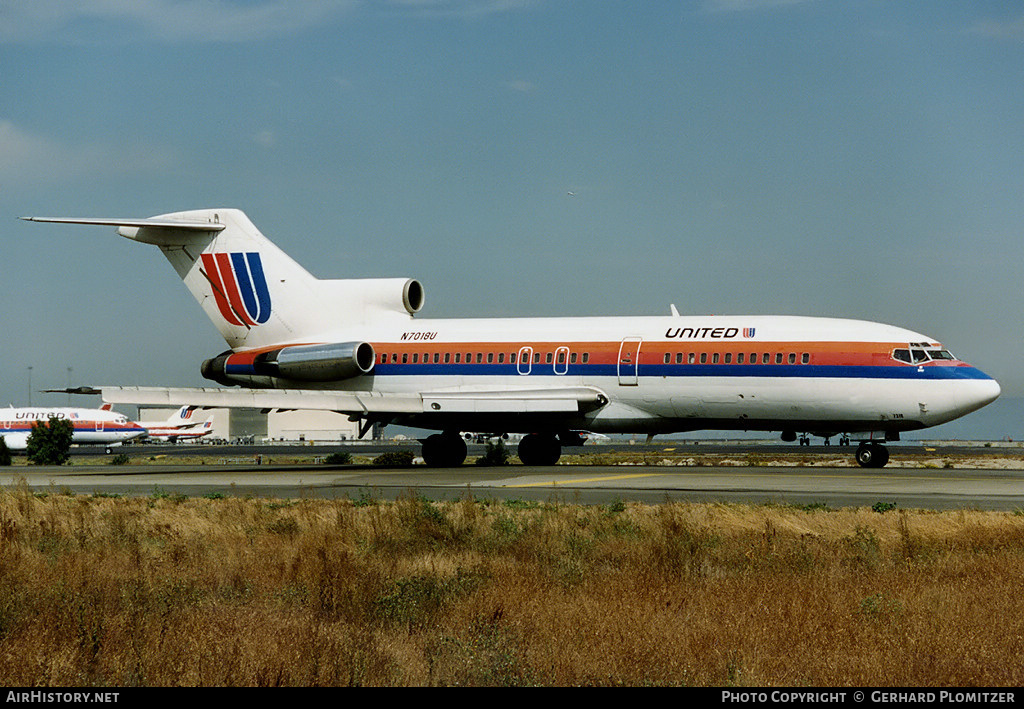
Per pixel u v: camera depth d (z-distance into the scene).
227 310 116.56
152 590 36.09
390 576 38.00
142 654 27.59
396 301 112.56
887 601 32.94
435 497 70.19
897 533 47.69
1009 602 33.69
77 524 54.12
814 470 93.81
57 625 29.83
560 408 99.94
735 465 114.12
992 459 134.00
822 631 30.03
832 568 40.12
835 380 91.69
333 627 30.62
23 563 41.50
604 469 98.31
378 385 111.00
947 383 88.56
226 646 28.05
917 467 102.19
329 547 45.22
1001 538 46.69
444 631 30.94
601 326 103.44
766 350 94.38
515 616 31.95
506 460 126.62
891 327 93.62
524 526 50.56
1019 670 27.00
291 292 114.94
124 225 109.81
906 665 27.23
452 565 41.09
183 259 117.62
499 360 105.56
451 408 102.50
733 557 42.91
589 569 40.38
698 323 99.50
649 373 98.56
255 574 40.25
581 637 29.39
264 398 99.38
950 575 38.62
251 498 69.12
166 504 65.38
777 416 94.81
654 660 27.59
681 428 100.62
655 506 60.47
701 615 31.89
